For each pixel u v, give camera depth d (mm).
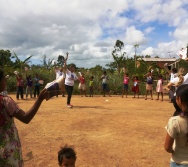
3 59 37531
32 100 14508
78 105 12016
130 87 19719
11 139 2727
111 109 10789
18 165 2797
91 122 7941
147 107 11711
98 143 6016
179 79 7418
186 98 2598
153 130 7016
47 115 9062
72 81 10984
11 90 20656
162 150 5613
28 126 7520
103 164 4945
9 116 2688
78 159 5141
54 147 5793
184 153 2709
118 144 5949
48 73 22797
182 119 2646
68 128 7301
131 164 4953
